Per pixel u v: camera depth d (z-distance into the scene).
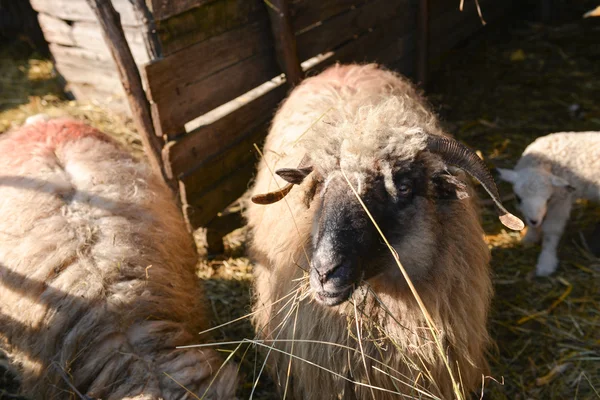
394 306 1.14
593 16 3.63
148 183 1.51
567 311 1.69
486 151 2.46
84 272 1.21
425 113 1.42
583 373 1.47
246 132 1.91
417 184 1.06
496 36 3.48
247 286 1.83
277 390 1.46
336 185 1.02
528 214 1.75
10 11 3.25
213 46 1.70
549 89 2.90
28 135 1.53
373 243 1.01
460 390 1.25
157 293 1.26
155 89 1.55
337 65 1.69
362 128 1.05
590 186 1.84
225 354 1.58
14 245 1.29
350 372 1.20
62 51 2.57
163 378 1.05
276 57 1.91
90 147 1.53
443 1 2.87
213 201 1.86
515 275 1.84
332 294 0.98
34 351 1.22
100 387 1.07
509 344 1.60
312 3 1.94
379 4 2.29
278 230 1.28
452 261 1.15
